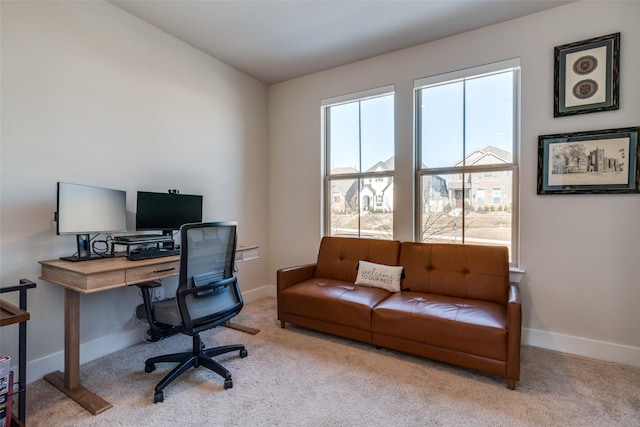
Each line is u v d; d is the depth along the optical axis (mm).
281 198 4016
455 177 3014
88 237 2227
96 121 2406
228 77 3525
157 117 2824
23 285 1638
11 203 2012
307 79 3793
